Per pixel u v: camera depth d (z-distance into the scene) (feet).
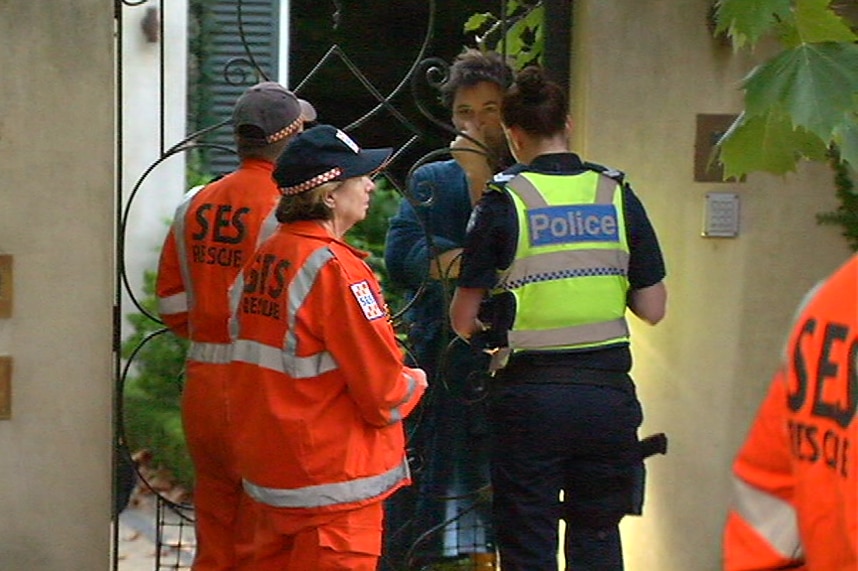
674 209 48.42
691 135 48.21
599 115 48.06
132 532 59.47
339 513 38.83
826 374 21.86
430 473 51.08
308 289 38.47
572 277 42.57
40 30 45.78
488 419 47.80
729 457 49.26
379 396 38.50
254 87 44.34
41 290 46.39
